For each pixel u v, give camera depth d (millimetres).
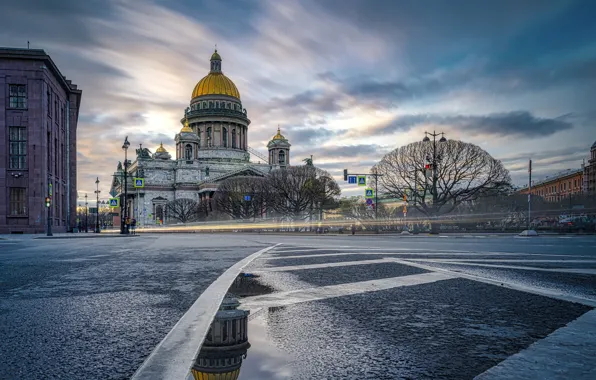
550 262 12328
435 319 5449
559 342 4398
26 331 4895
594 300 6629
